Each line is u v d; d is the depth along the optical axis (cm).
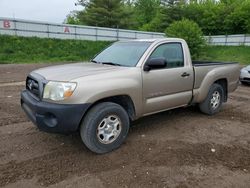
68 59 2184
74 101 327
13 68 1465
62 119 325
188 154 370
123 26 4197
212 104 555
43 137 423
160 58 395
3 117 520
